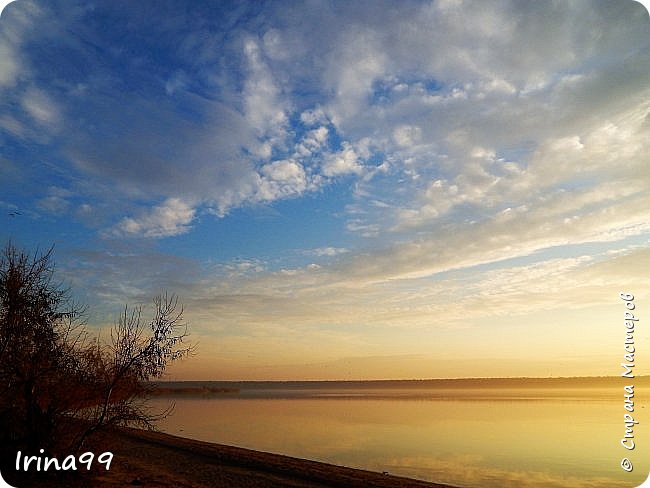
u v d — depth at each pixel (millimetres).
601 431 40938
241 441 34062
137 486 14562
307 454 28484
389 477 20234
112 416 14688
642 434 38344
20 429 14227
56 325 14562
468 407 76750
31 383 13992
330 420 52844
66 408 14445
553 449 31297
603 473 24203
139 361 14789
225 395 154250
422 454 29234
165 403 93750
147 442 28250
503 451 30547
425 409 71562
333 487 18062
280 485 17906
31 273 14359
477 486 20984
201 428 43469
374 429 43250
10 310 13875
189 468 20266
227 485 17422
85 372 14703
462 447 32125
